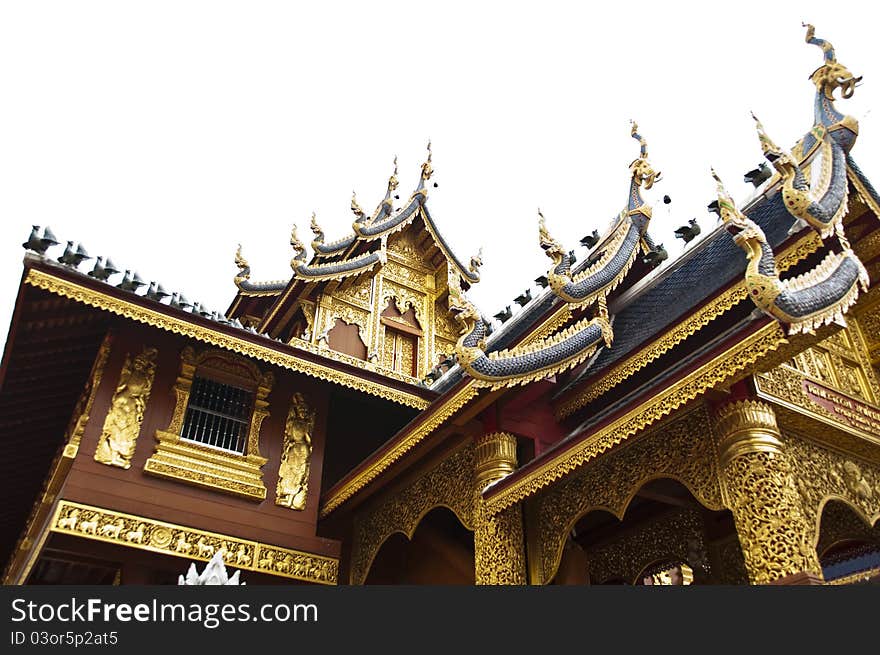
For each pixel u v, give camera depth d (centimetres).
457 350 955
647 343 990
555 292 1065
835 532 996
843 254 721
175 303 1267
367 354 1816
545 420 1096
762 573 652
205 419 1330
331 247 1920
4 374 1271
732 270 1007
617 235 1223
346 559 1358
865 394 923
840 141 911
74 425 1359
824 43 963
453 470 1125
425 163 2214
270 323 1958
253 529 1260
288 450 1376
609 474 869
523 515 982
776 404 740
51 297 1191
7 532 1805
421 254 2131
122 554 1164
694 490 745
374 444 1636
